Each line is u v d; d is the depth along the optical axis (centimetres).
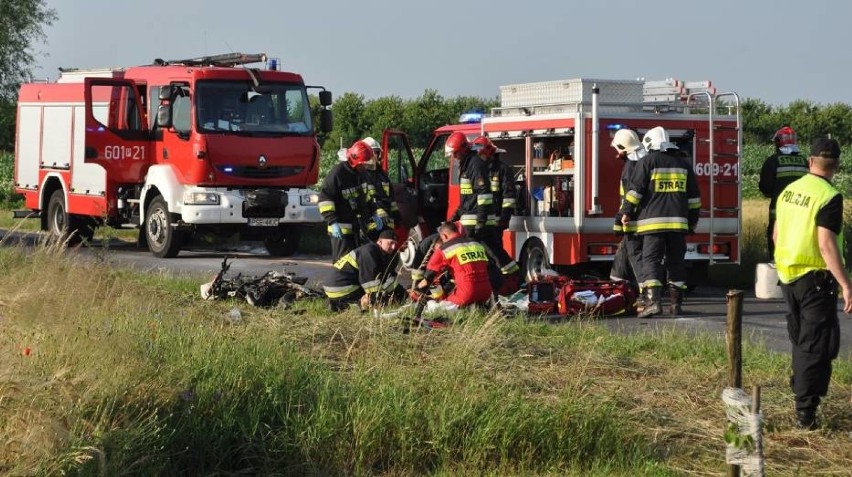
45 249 1159
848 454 691
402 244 1691
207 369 723
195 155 1825
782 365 908
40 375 632
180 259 1884
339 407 688
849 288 714
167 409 663
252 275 1587
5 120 5216
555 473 653
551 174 1459
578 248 1409
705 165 1486
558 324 1090
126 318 857
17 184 2275
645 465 655
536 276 1292
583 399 727
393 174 1816
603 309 1245
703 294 1492
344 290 1114
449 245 1127
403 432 667
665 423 739
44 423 560
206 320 969
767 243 1628
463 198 1381
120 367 686
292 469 643
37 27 5109
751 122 7462
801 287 732
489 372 801
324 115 1944
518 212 1495
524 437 677
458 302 1109
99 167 1984
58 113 2123
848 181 3534
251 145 1852
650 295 1248
